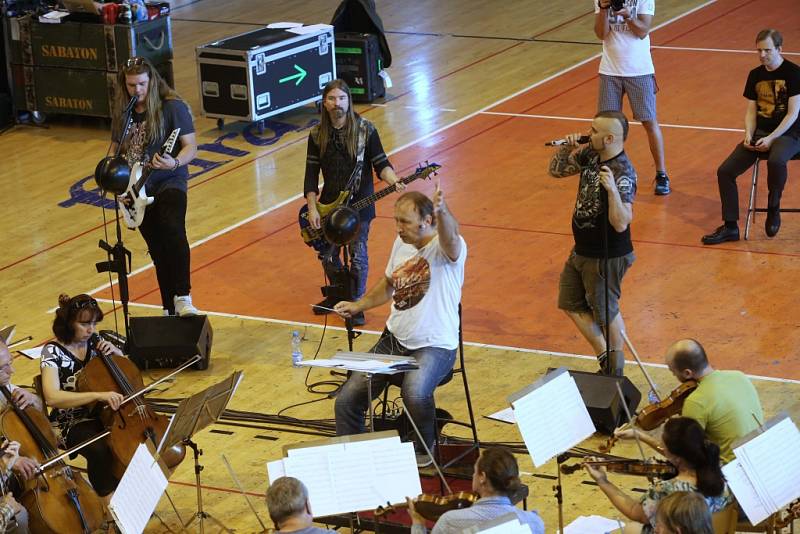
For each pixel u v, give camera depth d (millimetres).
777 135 13289
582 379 9984
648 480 9133
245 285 13336
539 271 13156
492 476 6836
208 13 27156
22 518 7828
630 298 12281
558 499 7773
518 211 14852
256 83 18469
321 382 11125
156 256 12141
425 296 8922
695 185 15289
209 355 11625
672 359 8156
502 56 22203
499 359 11289
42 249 14742
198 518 8898
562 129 17812
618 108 15148
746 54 21062
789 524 7977
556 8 25672
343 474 7223
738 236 13578
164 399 10875
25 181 17266
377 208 15211
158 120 11836
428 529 7859
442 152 17188
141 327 11570
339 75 19891
